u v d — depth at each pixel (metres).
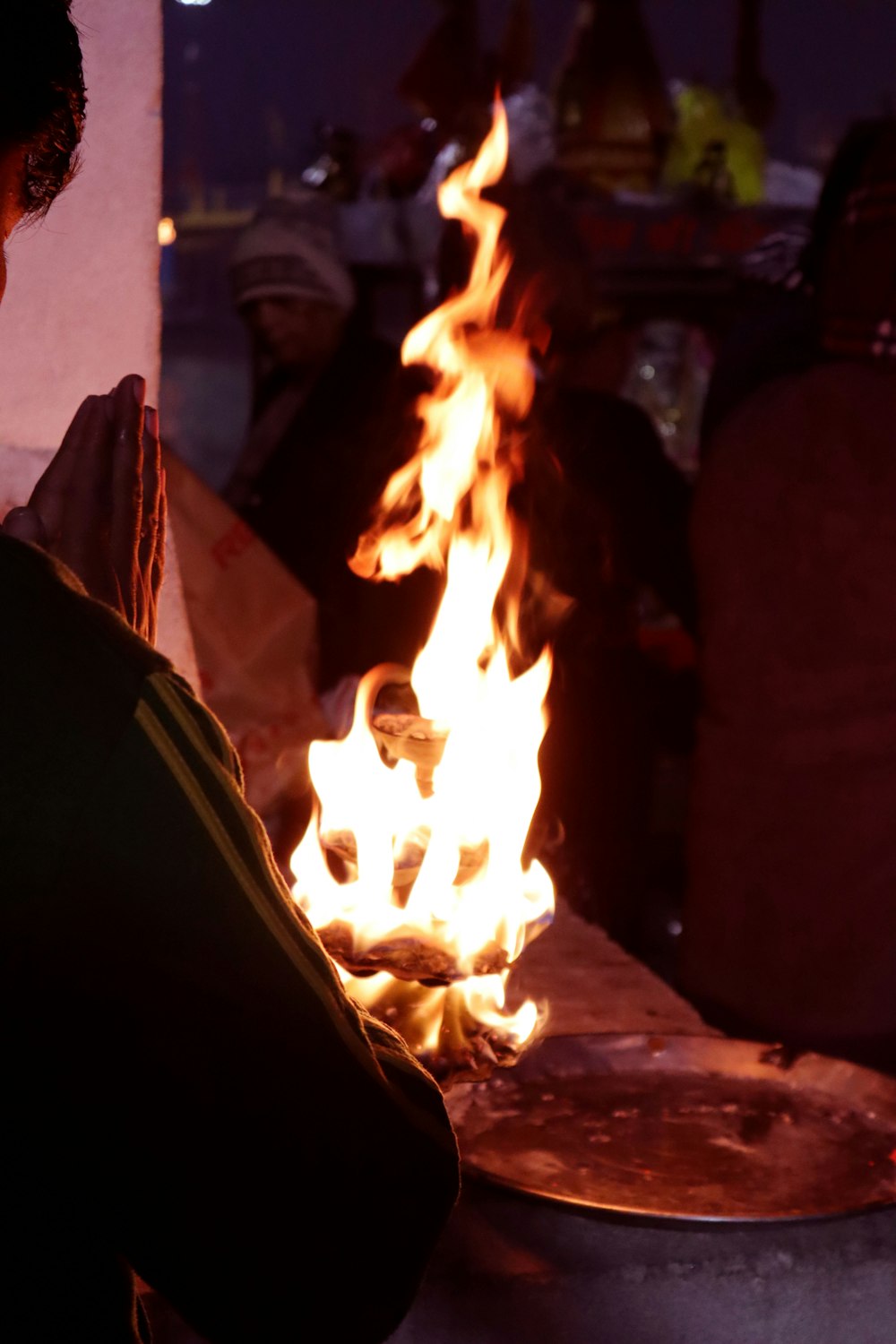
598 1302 0.94
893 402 1.59
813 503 1.62
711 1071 1.19
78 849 0.54
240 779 0.62
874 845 1.62
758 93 3.91
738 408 1.75
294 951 0.59
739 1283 0.95
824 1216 0.94
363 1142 0.60
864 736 1.62
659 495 2.25
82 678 0.56
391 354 2.61
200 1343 0.94
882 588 1.60
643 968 1.58
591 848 2.58
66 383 1.36
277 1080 0.57
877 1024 1.64
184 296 14.73
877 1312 0.98
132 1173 0.56
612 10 3.77
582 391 2.24
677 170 3.78
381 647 2.20
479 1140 1.08
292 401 2.76
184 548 1.59
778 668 1.66
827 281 1.67
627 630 2.43
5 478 1.33
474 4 3.68
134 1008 0.54
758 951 1.69
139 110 1.34
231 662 1.59
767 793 1.67
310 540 2.54
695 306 3.63
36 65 0.61
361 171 3.99
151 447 0.81
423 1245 0.64
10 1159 0.57
